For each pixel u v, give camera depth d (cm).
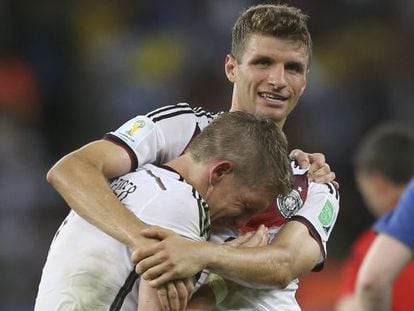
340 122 3047
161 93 3092
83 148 966
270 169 898
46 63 3130
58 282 907
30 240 2564
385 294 1284
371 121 3112
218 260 886
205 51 3219
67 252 913
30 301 2453
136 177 938
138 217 898
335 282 2392
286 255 941
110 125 3041
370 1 3484
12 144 2783
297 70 1055
